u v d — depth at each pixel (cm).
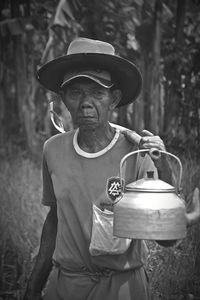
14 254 432
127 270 246
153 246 370
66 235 251
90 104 237
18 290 396
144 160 242
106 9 595
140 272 252
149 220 208
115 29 602
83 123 239
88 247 246
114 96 253
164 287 350
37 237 441
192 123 502
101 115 239
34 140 675
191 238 377
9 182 536
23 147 673
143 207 209
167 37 590
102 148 247
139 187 214
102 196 243
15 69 687
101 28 603
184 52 550
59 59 244
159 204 209
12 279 415
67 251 251
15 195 495
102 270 246
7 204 482
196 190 217
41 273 278
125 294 246
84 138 247
